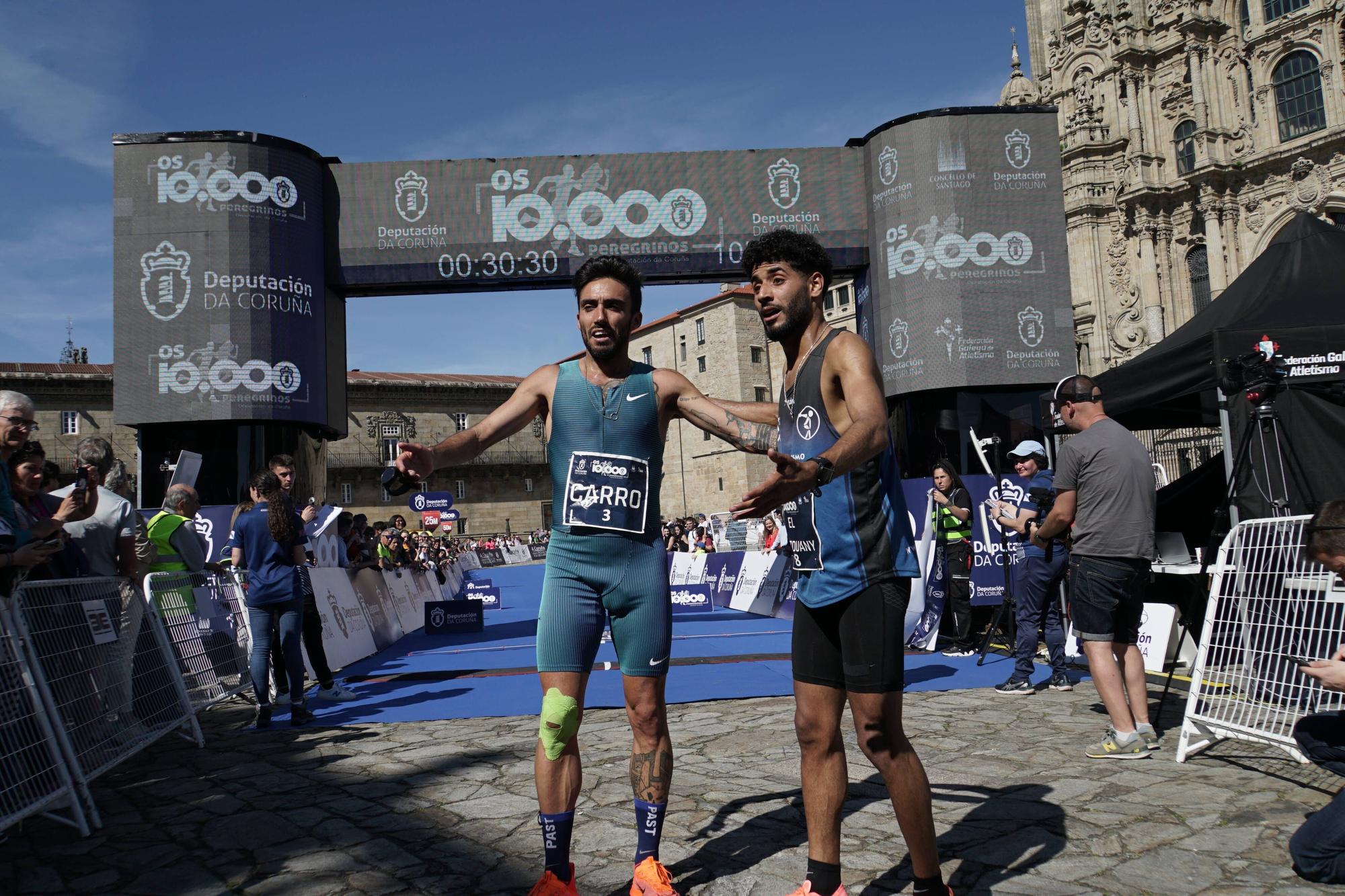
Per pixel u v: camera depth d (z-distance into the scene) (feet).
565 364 9.55
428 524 100.07
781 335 8.68
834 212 32.01
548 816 8.63
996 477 25.05
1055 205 30.94
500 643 34.55
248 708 22.59
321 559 30.45
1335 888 8.70
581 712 8.95
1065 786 12.46
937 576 28.94
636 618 8.94
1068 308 30.73
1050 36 132.36
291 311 29.71
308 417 29.96
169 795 13.94
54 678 13.23
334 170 31.07
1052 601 20.74
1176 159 118.93
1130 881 9.01
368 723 19.57
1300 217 25.43
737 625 38.09
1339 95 104.06
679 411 9.45
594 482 8.91
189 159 29.32
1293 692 12.91
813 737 8.23
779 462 6.69
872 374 7.81
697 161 31.50
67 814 12.95
